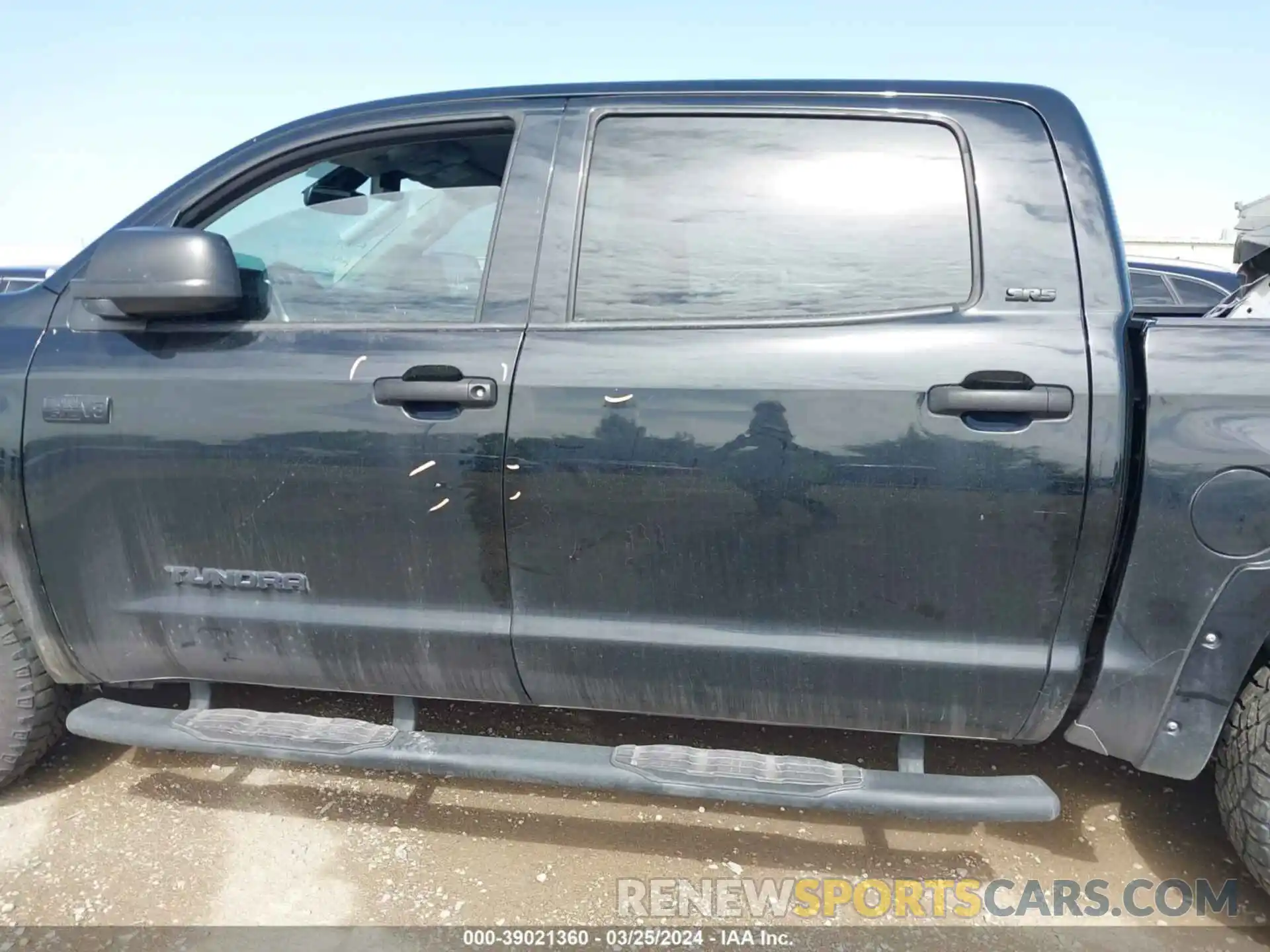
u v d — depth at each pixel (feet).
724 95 6.78
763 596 6.40
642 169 6.77
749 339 6.30
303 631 7.08
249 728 7.30
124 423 6.98
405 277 7.03
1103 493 5.80
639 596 6.57
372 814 8.08
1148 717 6.21
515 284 6.73
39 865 7.29
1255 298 9.72
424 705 9.73
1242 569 5.78
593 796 8.40
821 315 6.32
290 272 7.23
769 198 6.56
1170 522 5.83
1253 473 5.68
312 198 7.50
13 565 7.41
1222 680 6.02
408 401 6.56
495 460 6.48
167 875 7.20
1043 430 5.84
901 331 6.11
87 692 8.73
